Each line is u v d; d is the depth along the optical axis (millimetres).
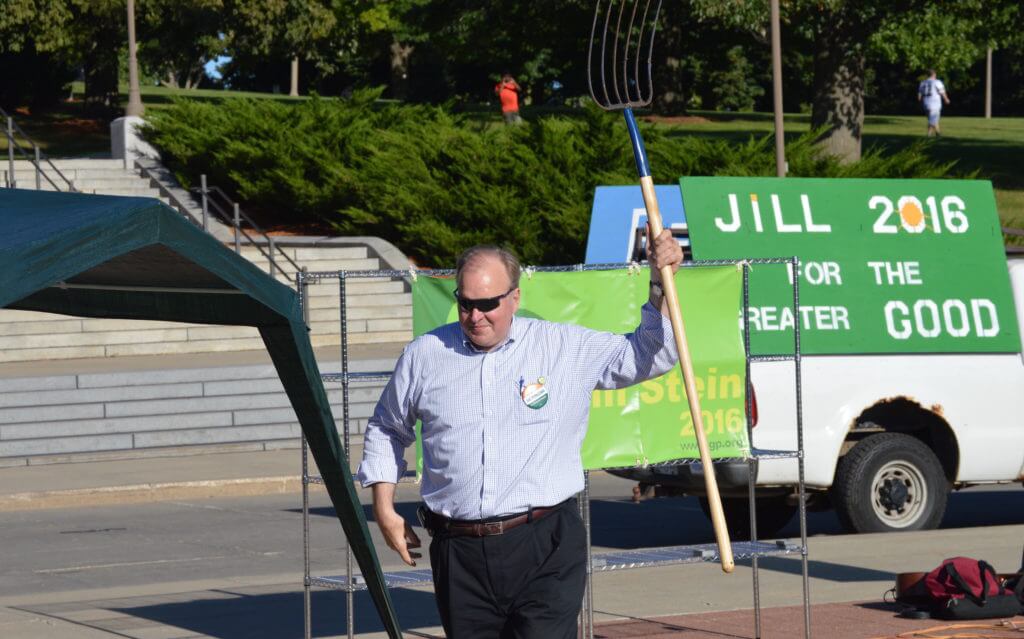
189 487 15453
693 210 10695
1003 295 11695
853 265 11203
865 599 8781
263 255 24266
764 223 10898
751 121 49875
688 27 51250
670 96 48781
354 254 26281
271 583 10320
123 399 18703
